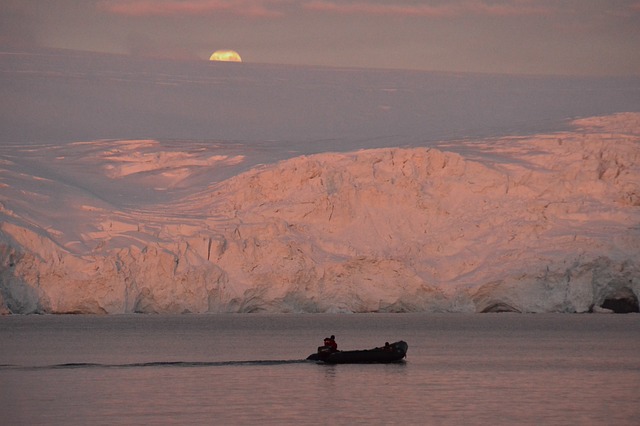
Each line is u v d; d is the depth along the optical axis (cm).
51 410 19812
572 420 19025
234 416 19262
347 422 18762
